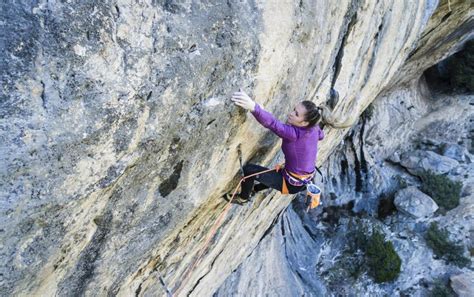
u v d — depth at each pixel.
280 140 3.71
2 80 1.60
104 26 1.84
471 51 14.32
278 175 3.26
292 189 3.20
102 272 2.66
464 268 11.32
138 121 2.09
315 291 10.97
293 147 2.98
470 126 14.34
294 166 3.09
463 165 13.62
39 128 1.72
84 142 1.89
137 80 2.00
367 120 13.17
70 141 1.84
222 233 4.46
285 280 9.98
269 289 9.41
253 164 3.39
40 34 1.67
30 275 2.03
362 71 5.38
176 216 3.00
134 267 3.04
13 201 1.74
